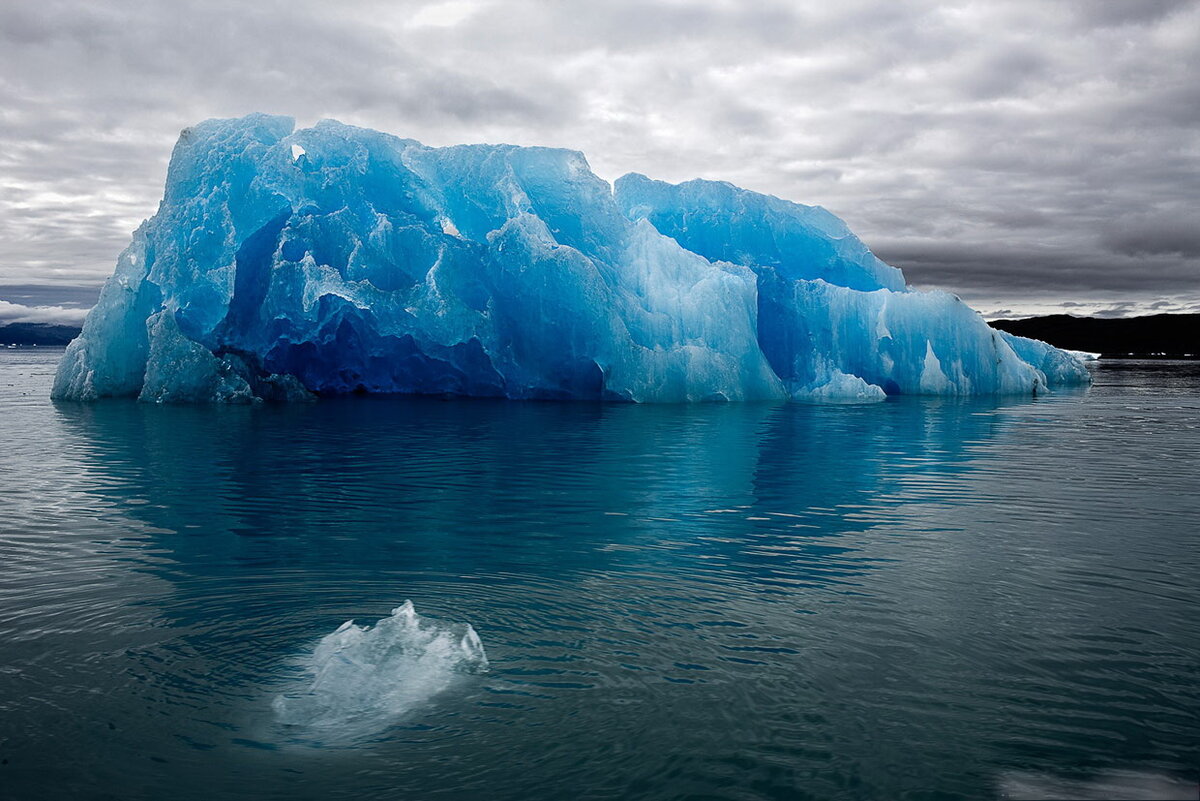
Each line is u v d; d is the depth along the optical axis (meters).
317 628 5.23
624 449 13.52
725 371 23.31
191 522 8.06
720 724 4.02
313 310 20.66
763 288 26.03
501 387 23.52
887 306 27.08
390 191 23.23
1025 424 18.75
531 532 7.78
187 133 22.06
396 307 20.83
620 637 5.12
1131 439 16.02
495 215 23.25
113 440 14.14
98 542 7.26
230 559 6.74
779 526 8.12
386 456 12.58
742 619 5.44
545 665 4.69
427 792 3.45
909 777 3.57
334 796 3.41
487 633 5.16
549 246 22.03
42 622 5.30
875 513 8.79
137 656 4.79
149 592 5.89
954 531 7.97
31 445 13.45
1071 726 4.02
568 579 6.28
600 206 24.11
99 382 22.09
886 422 18.50
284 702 4.22
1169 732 3.96
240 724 4.01
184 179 21.56
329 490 9.81
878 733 3.94
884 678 4.54
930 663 4.74
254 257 21.89
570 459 12.40
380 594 5.89
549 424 17.16
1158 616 5.54
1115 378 44.88
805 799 3.41
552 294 22.25
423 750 3.78
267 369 22.48
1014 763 3.69
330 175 22.42
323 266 20.39
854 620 5.44
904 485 10.54
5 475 10.71
